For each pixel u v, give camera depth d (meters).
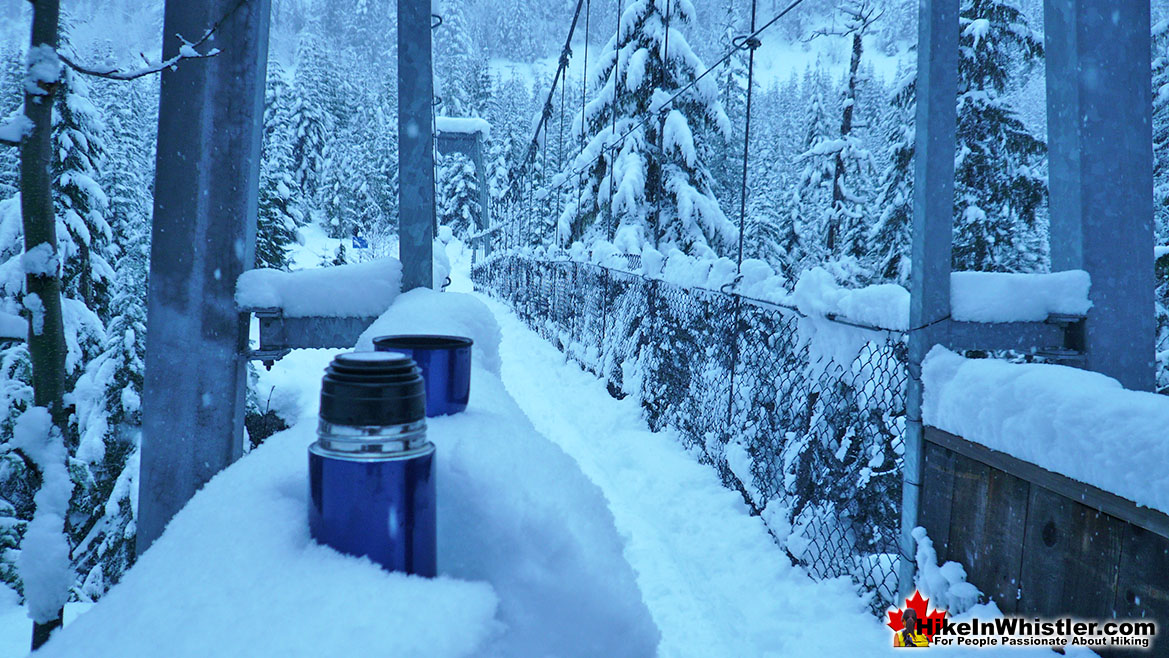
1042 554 2.19
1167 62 10.91
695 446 5.91
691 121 15.70
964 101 12.94
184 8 2.85
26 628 4.90
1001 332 2.78
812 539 3.74
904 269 13.52
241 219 2.95
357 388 0.82
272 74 57.28
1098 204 2.73
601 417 7.30
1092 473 1.88
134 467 7.79
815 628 3.06
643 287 7.86
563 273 13.34
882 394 3.42
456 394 1.46
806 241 22.14
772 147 36.84
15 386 2.60
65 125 11.70
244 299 2.94
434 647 0.63
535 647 0.85
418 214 3.16
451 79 64.44
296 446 1.23
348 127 71.62
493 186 58.00
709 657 2.93
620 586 0.93
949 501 2.68
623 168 15.14
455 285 39.41
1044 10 2.90
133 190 16.28
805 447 4.01
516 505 0.95
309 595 0.70
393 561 0.80
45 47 1.77
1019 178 12.73
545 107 20.62
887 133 14.39
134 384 8.62
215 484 1.11
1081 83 2.72
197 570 0.79
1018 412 2.21
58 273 1.87
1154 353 2.77
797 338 4.15
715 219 15.10
